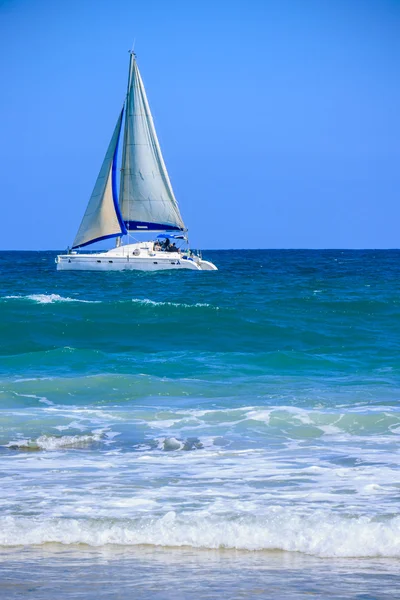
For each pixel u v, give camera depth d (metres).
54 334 84.19
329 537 24.94
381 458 36.09
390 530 25.08
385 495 29.80
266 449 38.09
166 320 90.19
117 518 26.84
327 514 26.80
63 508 28.33
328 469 34.03
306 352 72.12
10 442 39.38
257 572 22.55
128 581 21.83
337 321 93.06
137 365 63.81
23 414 45.69
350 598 20.47
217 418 44.53
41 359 66.00
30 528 25.89
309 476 32.81
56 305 102.19
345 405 48.16
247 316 95.69
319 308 106.50
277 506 28.16
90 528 25.86
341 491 30.42
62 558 23.77
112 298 129.12
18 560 23.56
